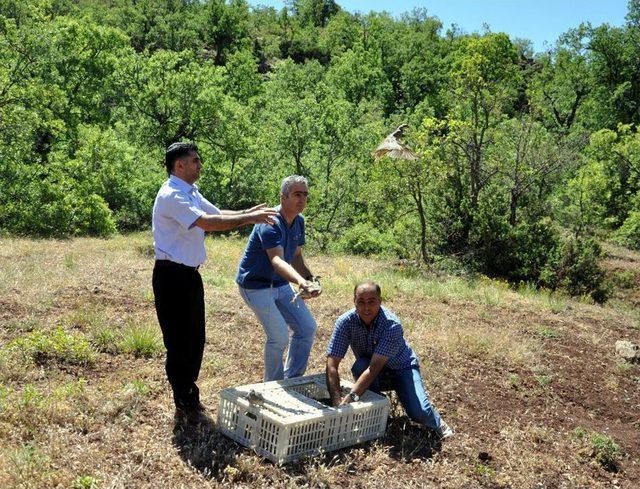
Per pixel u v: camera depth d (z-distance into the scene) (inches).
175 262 174.7
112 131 1109.1
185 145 175.2
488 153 792.9
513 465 192.9
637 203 1299.2
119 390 203.2
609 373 319.9
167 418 187.9
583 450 212.8
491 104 783.1
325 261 625.6
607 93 2113.7
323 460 173.2
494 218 759.7
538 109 821.2
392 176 745.6
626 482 200.2
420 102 2411.4
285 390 186.9
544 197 860.0
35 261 419.5
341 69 2423.7
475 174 776.9
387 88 2511.1
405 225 807.7
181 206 168.6
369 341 198.2
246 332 293.9
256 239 190.9
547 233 754.2
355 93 2405.3
